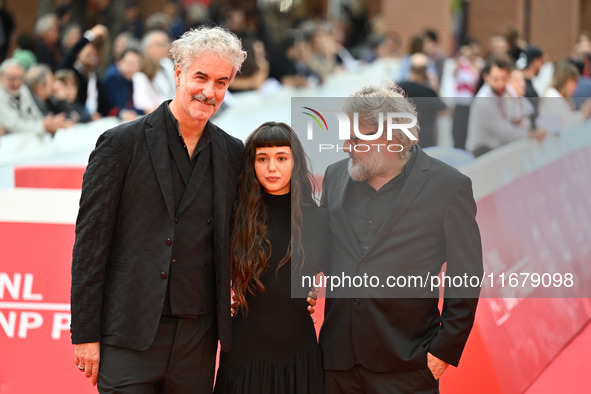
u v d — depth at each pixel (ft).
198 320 14.03
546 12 105.19
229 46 13.61
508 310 17.98
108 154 13.61
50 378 17.40
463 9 106.83
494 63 30.55
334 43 64.90
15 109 29.19
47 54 41.47
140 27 54.29
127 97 34.68
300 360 14.40
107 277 13.85
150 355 13.66
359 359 14.12
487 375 16.92
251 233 14.37
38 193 18.67
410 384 14.05
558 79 30.07
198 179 14.06
